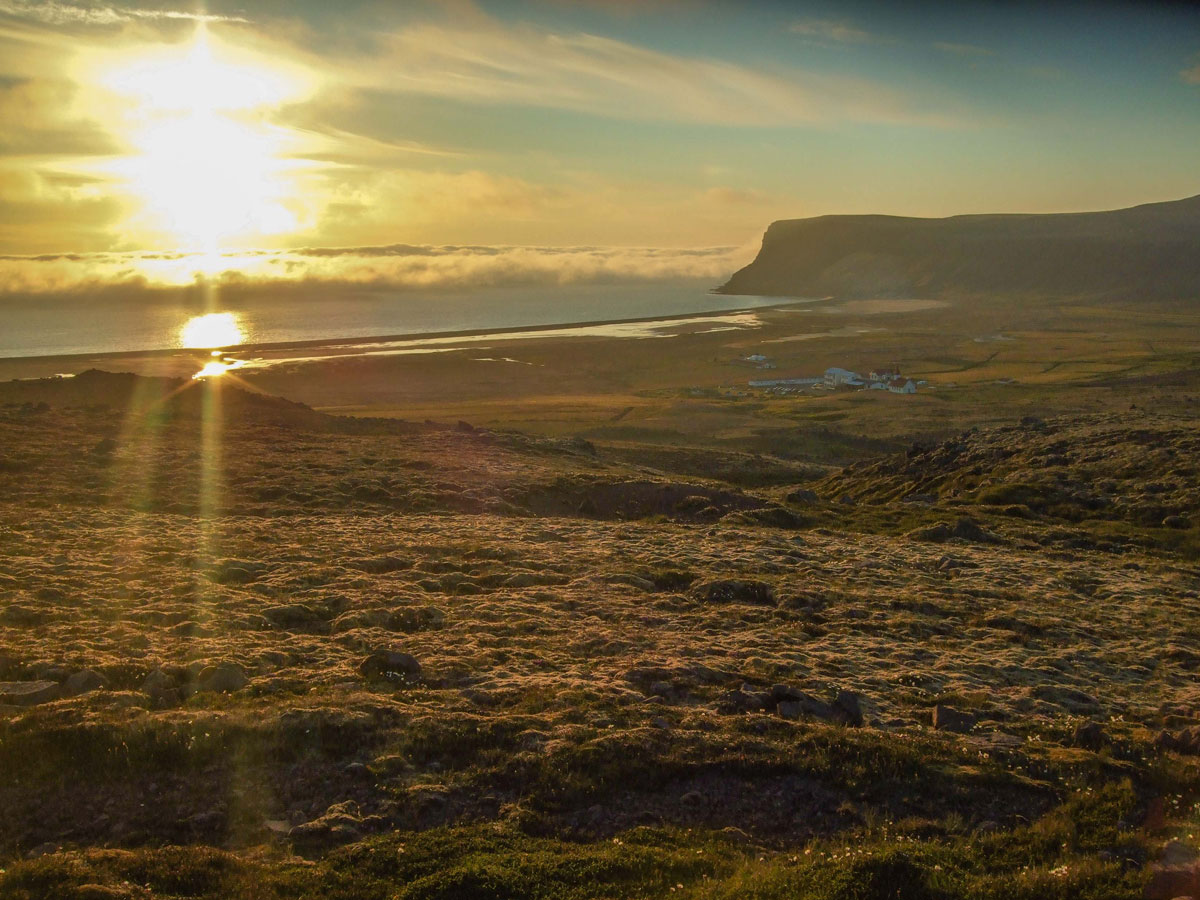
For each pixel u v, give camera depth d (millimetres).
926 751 16922
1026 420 95188
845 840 14031
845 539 47531
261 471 53500
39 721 15430
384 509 47094
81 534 34844
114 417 72188
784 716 18094
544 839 13617
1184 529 54625
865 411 167000
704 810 14773
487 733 16391
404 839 13281
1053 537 52312
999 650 26156
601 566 33344
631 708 18016
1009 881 12398
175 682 18172
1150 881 12195
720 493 59000
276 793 14484
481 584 30219
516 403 184875
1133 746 18078
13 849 12805
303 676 19156
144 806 13891
